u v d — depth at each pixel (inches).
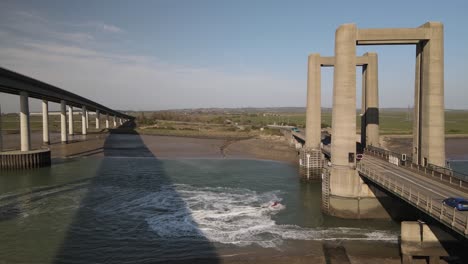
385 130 6077.8
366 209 1544.0
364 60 2386.8
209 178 2436.0
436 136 1557.6
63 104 4284.0
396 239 1316.4
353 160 1565.0
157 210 1676.9
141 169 2760.8
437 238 1083.3
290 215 1614.2
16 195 1903.3
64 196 1892.2
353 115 1558.8
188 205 1764.3
